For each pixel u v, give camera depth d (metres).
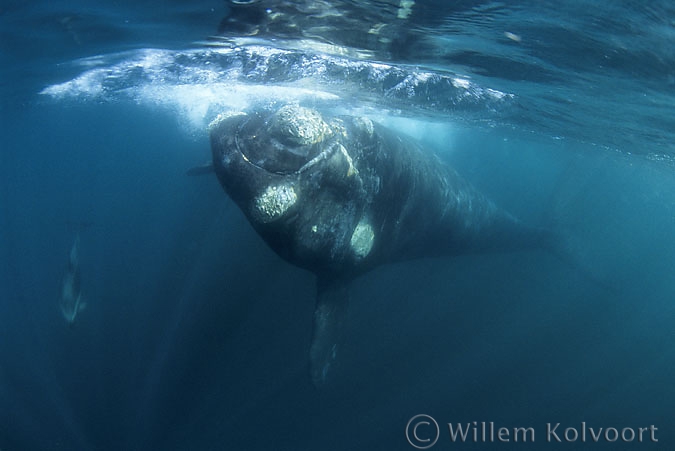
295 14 6.57
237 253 12.46
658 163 20.11
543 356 16.42
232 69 11.52
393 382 12.30
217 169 5.12
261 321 11.41
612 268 25.27
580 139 18.19
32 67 12.28
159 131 29.39
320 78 11.80
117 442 9.30
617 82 8.41
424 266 15.77
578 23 5.79
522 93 10.79
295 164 4.84
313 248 5.71
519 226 12.16
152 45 9.53
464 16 5.92
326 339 6.43
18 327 14.47
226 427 9.88
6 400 10.37
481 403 12.62
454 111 15.36
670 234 55.03
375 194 6.36
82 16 7.68
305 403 10.91
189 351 10.73
